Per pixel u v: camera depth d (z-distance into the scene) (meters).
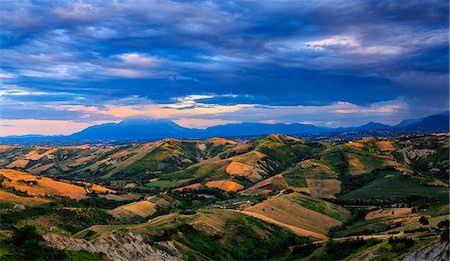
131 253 132.12
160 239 169.00
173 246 165.25
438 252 103.06
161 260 140.50
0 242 76.94
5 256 71.06
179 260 152.12
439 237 113.50
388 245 130.75
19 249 76.62
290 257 178.50
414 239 129.38
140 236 149.62
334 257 153.25
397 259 117.69
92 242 118.19
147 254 138.62
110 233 142.38
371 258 126.31
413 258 110.50
